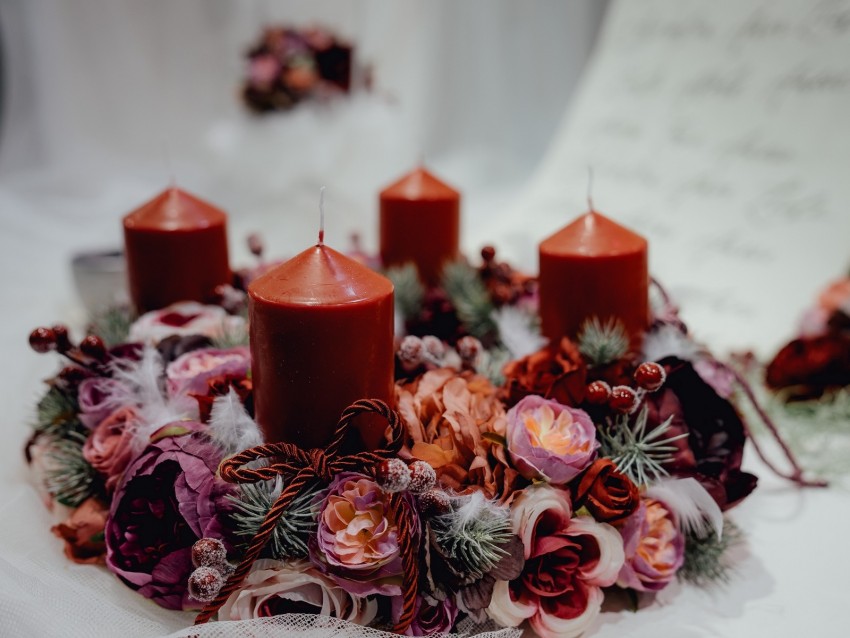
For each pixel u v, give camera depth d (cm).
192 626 39
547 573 43
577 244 51
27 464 53
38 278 101
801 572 48
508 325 54
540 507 42
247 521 40
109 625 41
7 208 128
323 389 42
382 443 44
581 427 44
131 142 146
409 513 40
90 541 46
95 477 47
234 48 141
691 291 80
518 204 105
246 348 50
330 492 41
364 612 41
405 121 145
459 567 41
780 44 86
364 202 110
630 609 46
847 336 65
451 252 65
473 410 45
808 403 65
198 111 146
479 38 145
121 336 56
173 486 42
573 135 104
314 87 111
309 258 43
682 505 45
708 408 48
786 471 58
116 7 141
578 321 51
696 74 92
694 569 48
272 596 41
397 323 57
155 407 46
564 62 146
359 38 141
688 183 88
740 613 45
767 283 77
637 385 46
